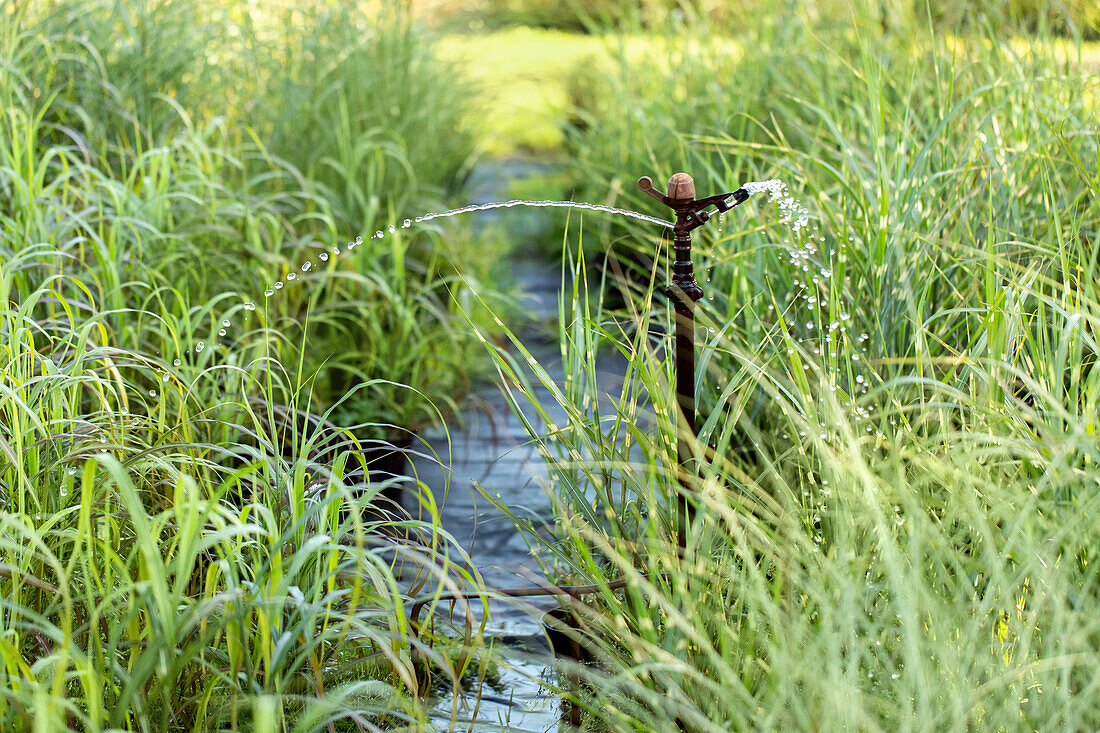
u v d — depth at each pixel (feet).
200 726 5.35
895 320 8.00
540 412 6.66
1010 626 5.58
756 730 5.16
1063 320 6.89
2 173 10.16
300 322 11.85
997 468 6.40
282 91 15.44
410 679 5.49
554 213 18.72
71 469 6.58
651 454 6.21
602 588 5.82
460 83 21.20
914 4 14.16
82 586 6.08
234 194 11.96
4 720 4.91
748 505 6.35
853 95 11.55
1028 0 11.83
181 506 5.42
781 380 7.88
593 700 6.07
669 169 14.49
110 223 11.18
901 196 8.54
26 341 7.53
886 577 5.82
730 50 17.39
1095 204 8.09
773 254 9.11
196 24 15.42
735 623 6.02
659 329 11.80
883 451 7.16
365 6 18.29
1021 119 9.57
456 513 9.38
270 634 5.53
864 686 5.46
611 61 21.94
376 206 12.89
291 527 5.64
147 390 9.48
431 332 12.86
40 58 12.60
